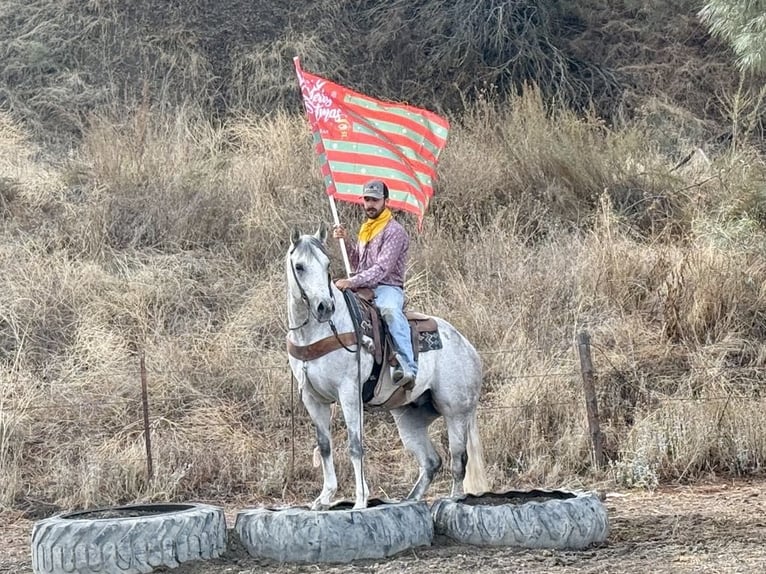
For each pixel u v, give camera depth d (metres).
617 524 9.57
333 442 12.71
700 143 21.02
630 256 16.09
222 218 17.03
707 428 12.71
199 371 13.87
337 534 7.97
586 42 23.05
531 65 21.69
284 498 11.57
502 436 12.66
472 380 9.42
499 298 15.31
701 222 17.34
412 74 21.55
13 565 8.68
